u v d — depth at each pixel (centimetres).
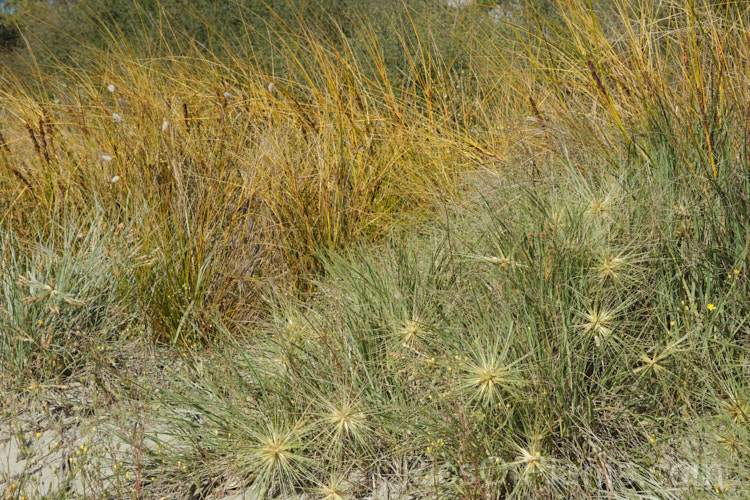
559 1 339
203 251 307
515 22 404
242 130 379
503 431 199
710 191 240
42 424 248
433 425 199
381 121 415
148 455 220
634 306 232
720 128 253
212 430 224
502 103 430
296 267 331
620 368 208
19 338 260
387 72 473
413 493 196
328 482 204
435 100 450
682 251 229
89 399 262
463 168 389
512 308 224
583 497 184
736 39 280
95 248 313
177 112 380
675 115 262
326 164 363
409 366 222
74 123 389
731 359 209
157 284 300
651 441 190
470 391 202
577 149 314
